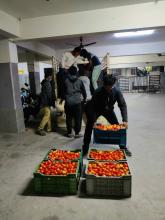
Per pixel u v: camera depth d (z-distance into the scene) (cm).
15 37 395
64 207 184
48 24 376
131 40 655
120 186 193
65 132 434
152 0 319
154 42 702
